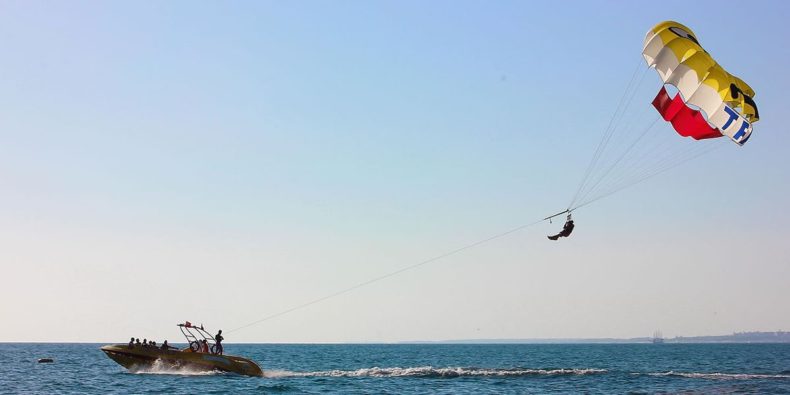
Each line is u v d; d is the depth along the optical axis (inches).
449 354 6811.0
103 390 1636.3
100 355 4884.4
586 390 1708.9
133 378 1865.2
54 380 2020.2
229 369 1925.4
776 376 2140.7
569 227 1401.3
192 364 1903.3
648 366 3494.1
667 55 1449.3
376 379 1956.2
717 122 1400.1
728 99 1382.9
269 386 1712.6
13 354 5059.1
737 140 1380.4
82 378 2082.9
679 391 1673.2
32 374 2335.1
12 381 2004.2
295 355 5964.6
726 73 1407.5
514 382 1899.6
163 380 1798.7
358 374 2116.1
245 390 1625.2
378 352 7741.1
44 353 5418.3
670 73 1450.5
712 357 5285.4
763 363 3831.2
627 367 3405.5
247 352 7327.8
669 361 4335.6
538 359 5034.5
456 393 1637.6
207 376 1898.4
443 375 2112.5
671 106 1512.1
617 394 1614.2
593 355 6269.7
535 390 1707.7
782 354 6250.0
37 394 1615.4
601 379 2004.2
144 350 1900.8
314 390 1660.9
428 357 5575.8
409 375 2100.1
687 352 7431.1
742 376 2146.9
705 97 1413.6
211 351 1959.9
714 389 1722.4
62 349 7406.5
